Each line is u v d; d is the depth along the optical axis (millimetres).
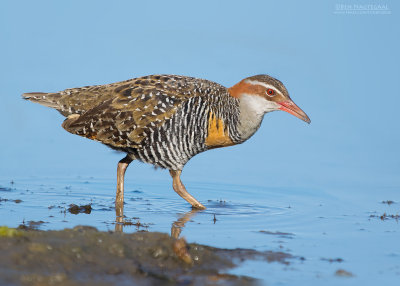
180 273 9375
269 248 10828
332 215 13320
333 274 9664
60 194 14578
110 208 13531
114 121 13445
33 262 8906
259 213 13422
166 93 13555
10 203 13531
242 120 14367
